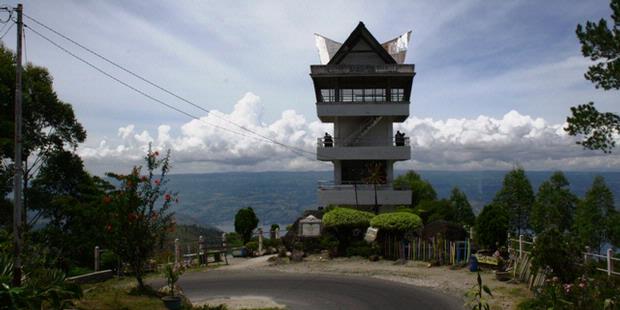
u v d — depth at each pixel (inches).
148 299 581.6
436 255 986.7
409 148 1531.7
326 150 1550.2
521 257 816.3
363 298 716.0
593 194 2177.7
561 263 651.5
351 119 1621.6
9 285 359.9
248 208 1462.8
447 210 1626.5
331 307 665.6
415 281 829.8
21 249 526.9
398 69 1521.9
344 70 1525.6
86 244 960.3
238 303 700.0
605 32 727.1
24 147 1178.6
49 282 436.8
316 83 1601.9
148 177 636.7
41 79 1279.5
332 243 1122.0
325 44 1800.0
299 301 707.4
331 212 1155.9
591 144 753.0
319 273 943.7
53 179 1213.7
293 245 1187.9
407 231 1103.6
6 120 1116.5
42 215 1163.3
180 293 631.2
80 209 999.6
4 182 1096.2
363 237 1154.0
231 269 1022.4
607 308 462.3
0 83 1119.0
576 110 772.0
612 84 718.5
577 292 500.1
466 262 931.3
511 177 2527.1
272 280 885.8
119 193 624.4
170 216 650.2
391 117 1596.9
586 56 756.6
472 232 1080.8
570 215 2397.9
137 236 612.1
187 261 1096.8
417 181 2294.5
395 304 673.6
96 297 562.6
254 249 1254.9
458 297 700.7
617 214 2116.1
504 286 748.0
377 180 1464.1
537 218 2361.0
